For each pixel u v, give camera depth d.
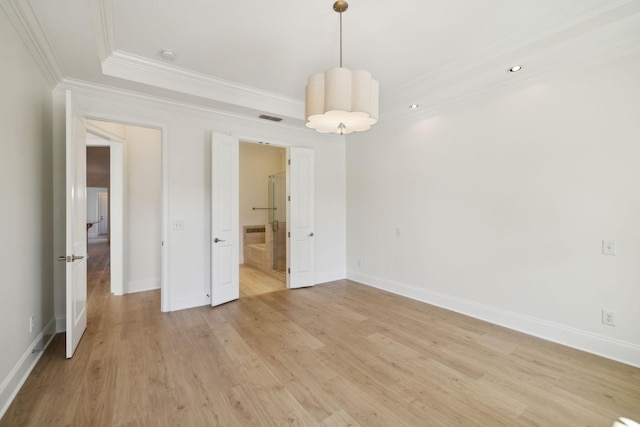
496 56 2.81
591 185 2.61
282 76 3.39
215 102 3.63
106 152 7.41
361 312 3.67
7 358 1.92
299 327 3.20
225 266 3.99
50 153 2.89
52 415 1.82
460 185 3.62
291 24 2.44
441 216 3.84
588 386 2.14
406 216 4.30
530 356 2.57
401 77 3.37
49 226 2.87
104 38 2.53
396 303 4.01
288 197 4.73
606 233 2.53
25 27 2.08
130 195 4.44
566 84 2.74
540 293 2.94
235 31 2.54
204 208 3.92
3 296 1.87
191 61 3.05
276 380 2.22
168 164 3.66
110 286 4.73
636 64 2.36
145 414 1.84
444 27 2.47
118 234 4.31
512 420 1.81
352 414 1.86
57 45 2.42
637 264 2.38
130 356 2.55
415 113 4.12
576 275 2.70
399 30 2.52
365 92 2.07
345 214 5.41
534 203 2.97
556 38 2.51
